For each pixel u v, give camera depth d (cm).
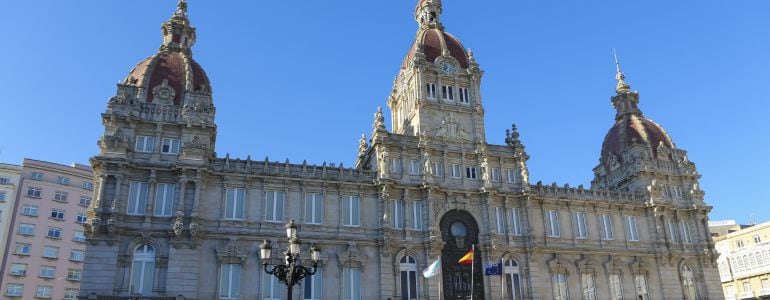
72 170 10512
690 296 7256
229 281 5488
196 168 5578
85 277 5034
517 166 7038
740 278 11262
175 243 5328
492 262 6438
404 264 6144
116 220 5238
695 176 8031
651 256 7288
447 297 6144
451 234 6438
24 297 9312
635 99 8844
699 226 7688
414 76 7238
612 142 8581
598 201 7281
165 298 5053
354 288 5872
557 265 6750
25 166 10062
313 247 3512
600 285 6900
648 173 7769
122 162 5397
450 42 7744
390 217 6244
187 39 6925
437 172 6688
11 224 9588
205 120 5894
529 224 6719
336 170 6291
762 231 11244
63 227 10094
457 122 7075
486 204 6656
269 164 6047
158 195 5547
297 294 5659
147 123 5722
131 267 5250
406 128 7375
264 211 5834
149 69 6156
